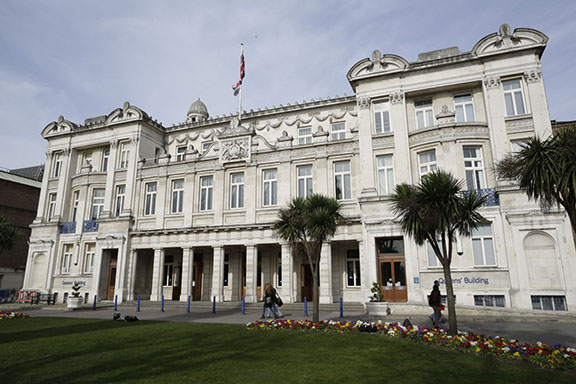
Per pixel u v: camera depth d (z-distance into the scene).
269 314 20.19
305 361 8.92
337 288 25.05
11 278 38.28
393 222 21.41
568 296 18.64
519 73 22.38
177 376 7.72
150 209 30.53
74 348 10.55
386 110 24.95
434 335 11.30
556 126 24.20
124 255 29.17
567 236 19.19
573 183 9.55
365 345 10.58
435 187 11.92
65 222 32.97
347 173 25.70
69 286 31.05
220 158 28.56
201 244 27.27
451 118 22.55
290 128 29.86
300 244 17.38
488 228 20.97
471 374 7.89
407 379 7.53
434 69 24.05
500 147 21.70
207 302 25.98
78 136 34.47
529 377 7.70
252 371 8.10
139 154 31.56
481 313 18.16
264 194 27.36
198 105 39.62
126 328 14.40
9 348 10.56
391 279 22.47
